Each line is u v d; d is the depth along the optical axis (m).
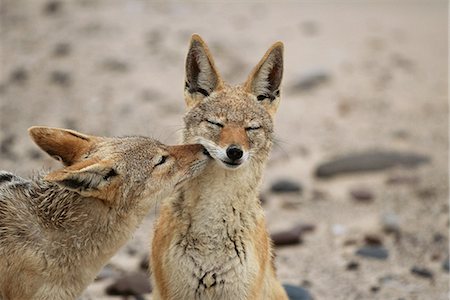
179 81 20.14
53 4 23.88
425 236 14.50
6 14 23.67
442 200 15.64
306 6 25.27
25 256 9.19
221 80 10.25
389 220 14.74
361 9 25.30
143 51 21.44
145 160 9.48
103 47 21.52
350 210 15.53
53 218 9.35
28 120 18.25
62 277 9.41
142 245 13.99
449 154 17.56
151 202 9.55
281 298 10.78
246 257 9.82
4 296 9.22
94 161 9.12
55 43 21.73
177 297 9.94
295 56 21.59
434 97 20.22
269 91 10.47
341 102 19.75
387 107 19.64
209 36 22.36
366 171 16.94
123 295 12.23
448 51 22.52
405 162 17.09
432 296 12.66
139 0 24.72
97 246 9.50
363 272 13.41
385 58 21.92
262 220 10.10
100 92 19.50
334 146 18.02
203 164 9.66
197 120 9.99
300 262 13.73
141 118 18.34
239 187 9.73
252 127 9.87
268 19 23.95
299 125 18.80
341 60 21.52
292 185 16.23
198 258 9.78
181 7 24.47
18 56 21.19
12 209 9.31
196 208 9.73
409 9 25.52
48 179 8.66
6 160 16.38
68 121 18.17
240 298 9.89
